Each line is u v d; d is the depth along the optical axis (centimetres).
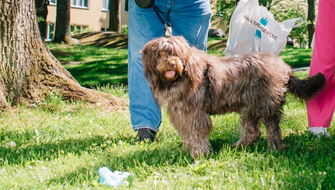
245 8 470
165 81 317
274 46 468
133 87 422
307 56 1641
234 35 477
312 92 366
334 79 422
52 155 346
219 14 2592
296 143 393
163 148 368
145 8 386
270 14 468
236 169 298
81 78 1107
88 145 389
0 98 513
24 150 364
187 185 278
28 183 278
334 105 428
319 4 418
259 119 364
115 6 2342
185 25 408
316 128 434
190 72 311
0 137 406
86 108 564
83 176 298
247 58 353
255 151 354
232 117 509
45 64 594
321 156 341
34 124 468
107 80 1079
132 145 381
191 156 344
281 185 271
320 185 257
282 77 357
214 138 421
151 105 420
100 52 1748
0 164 321
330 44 411
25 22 560
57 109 549
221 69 338
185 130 341
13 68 544
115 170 313
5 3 527
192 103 329
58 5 1897
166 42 302
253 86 345
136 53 416
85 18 2806
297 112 541
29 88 562
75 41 1958
